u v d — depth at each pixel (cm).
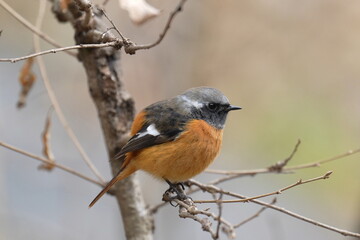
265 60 1367
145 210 844
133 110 848
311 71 1366
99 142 1416
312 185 1370
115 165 867
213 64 1351
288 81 1367
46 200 1365
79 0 679
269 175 1497
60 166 797
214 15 1360
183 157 871
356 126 1341
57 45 812
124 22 1336
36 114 1420
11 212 1219
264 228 1444
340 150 1334
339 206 1373
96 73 805
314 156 1336
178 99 918
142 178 1174
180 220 1225
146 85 1317
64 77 1366
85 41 781
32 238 1151
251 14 1368
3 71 1521
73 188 1331
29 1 1350
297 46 1365
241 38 1362
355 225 1219
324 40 1363
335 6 1360
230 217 1475
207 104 919
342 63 1360
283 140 1355
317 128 1348
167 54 1341
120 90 827
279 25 1367
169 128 873
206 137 893
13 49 1466
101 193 806
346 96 1359
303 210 1439
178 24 1355
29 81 916
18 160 1427
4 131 1430
